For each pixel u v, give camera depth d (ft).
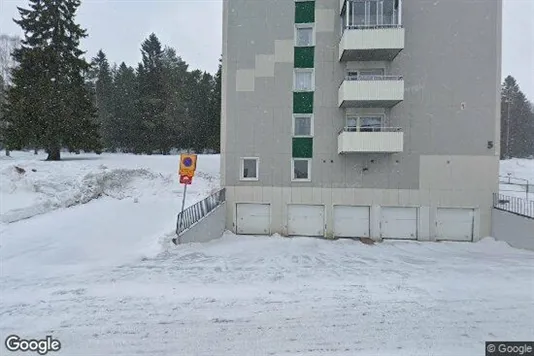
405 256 41.68
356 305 23.89
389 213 55.36
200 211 48.67
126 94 160.25
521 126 206.18
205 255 38.73
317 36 56.34
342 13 54.80
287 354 17.72
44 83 77.87
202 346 18.42
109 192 61.52
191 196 63.62
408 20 54.80
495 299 25.21
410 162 54.80
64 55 82.84
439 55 54.44
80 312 22.20
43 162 69.82
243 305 23.66
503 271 33.32
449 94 54.34
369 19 51.57
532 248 44.83
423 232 54.39
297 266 34.76
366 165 55.52
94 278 28.89
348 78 52.54
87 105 84.79
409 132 54.75
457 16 54.29
